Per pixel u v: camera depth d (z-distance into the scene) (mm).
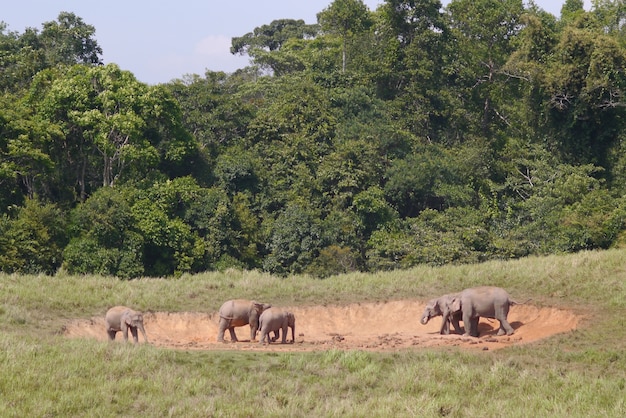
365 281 41656
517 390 26453
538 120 84000
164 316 37125
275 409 24422
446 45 92188
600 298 35094
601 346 30453
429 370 27984
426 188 77000
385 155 80875
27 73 80750
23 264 60812
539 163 78375
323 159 77875
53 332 33125
